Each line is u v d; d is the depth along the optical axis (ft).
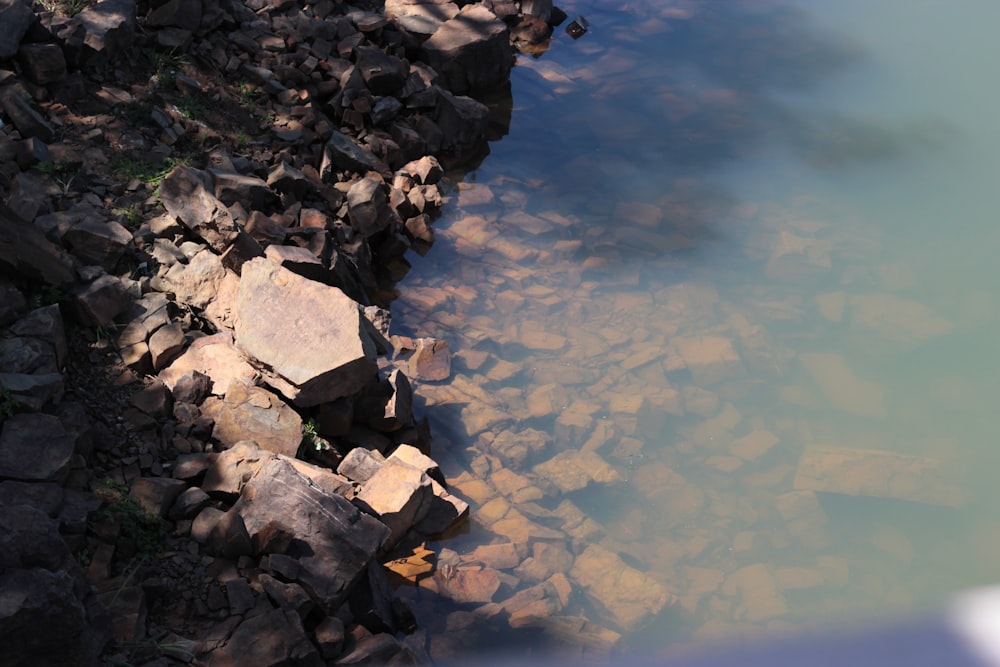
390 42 30.91
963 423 20.92
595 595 16.37
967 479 19.39
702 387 21.80
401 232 25.36
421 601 15.53
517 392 21.03
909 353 22.99
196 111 23.95
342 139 26.13
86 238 18.15
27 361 15.01
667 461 19.76
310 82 27.76
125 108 22.62
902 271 25.73
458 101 30.17
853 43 37.91
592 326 23.50
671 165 30.14
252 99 26.00
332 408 17.66
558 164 29.86
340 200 24.07
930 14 40.68
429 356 21.29
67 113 21.75
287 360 17.06
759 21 39.60
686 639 15.72
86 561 13.43
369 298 23.21
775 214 28.04
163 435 16.11
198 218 19.65
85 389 16.20
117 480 14.87
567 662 14.65
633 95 33.78
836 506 18.78
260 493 14.58
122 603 12.91
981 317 24.11
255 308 17.61
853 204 28.53
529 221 27.09
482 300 23.94
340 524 14.38
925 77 35.96
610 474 19.13
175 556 14.14
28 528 11.96
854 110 33.35
